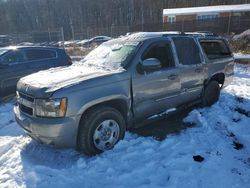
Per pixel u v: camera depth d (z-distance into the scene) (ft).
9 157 12.78
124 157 12.32
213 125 16.08
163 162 11.85
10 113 20.06
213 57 19.24
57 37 80.79
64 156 12.82
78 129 12.02
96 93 12.02
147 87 14.12
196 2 209.77
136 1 236.02
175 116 17.80
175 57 15.78
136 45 14.37
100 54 15.89
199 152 12.67
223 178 10.55
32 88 12.02
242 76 32.81
